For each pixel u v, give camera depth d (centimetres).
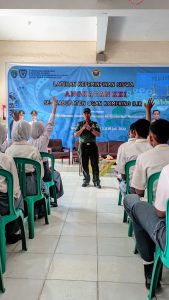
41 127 364
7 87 773
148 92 767
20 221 238
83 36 733
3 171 213
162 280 199
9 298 178
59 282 196
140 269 215
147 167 208
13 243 259
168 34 710
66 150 752
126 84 768
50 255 236
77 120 779
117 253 241
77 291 186
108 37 732
